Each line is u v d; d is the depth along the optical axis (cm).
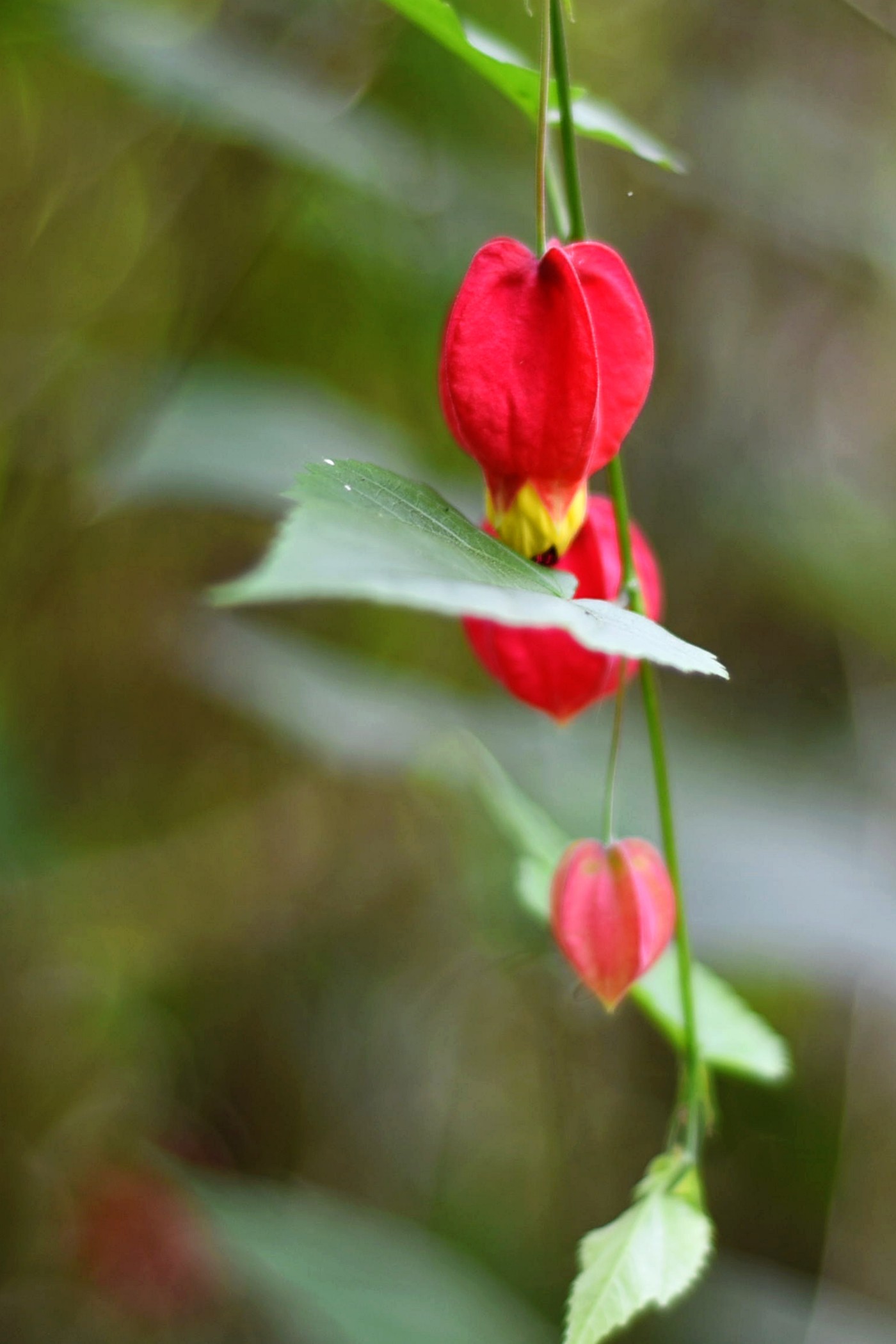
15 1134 64
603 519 42
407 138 59
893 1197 74
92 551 63
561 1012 77
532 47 63
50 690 64
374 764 56
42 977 64
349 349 68
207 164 60
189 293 61
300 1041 75
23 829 58
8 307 59
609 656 42
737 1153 75
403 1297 54
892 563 88
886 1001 69
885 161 86
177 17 59
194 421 52
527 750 59
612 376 40
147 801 68
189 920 70
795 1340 64
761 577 84
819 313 88
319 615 73
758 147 83
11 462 57
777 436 88
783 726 82
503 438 39
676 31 82
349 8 58
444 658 77
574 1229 75
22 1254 64
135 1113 70
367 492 37
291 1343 64
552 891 42
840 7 81
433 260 64
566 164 41
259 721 59
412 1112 79
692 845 59
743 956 63
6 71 56
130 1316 64
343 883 76
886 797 80
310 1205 60
